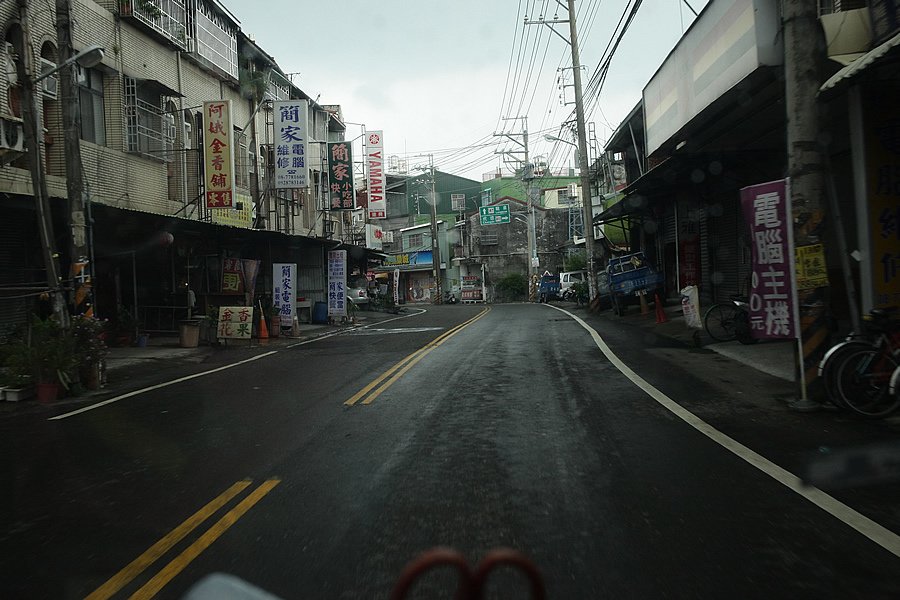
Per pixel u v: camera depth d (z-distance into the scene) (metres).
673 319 19.56
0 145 10.86
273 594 3.42
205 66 21.77
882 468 5.16
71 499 5.11
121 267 18.14
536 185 60.06
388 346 15.67
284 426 7.32
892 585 3.35
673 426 6.75
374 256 38.59
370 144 34.34
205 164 19.03
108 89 17.05
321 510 4.64
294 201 28.66
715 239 20.41
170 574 3.71
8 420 8.62
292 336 19.58
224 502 4.88
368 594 3.40
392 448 6.25
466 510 4.57
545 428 6.83
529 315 26.73
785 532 4.04
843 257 8.23
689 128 13.64
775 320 7.59
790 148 7.47
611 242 33.22
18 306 13.65
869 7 9.20
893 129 8.88
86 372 10.75
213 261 20.88
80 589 3.57
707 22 11.98
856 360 6.84
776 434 6.33
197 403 9.05
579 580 3.49
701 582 3.44
